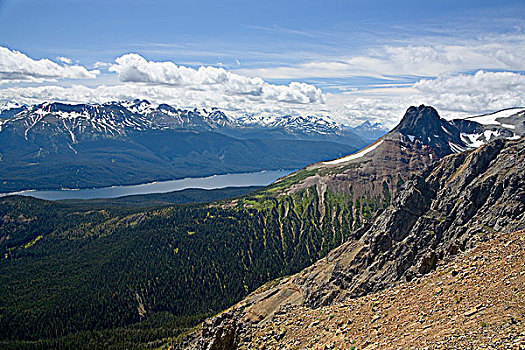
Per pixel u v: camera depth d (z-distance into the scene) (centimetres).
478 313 4303
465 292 5012
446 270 6134
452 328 4228
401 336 4672
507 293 4450
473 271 5534
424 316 4944
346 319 6241
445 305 4950
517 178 8800
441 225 9675
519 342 3372
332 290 9600
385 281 8800
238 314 9612
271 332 7219
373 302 6431
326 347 5531
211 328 8856
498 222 8125
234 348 7588
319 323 6725
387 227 10475
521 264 4997
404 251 9356
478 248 6375
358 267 9894
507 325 3753
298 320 7350
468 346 3684
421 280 6347
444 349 3812
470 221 8888
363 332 5403
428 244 9275
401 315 5347
